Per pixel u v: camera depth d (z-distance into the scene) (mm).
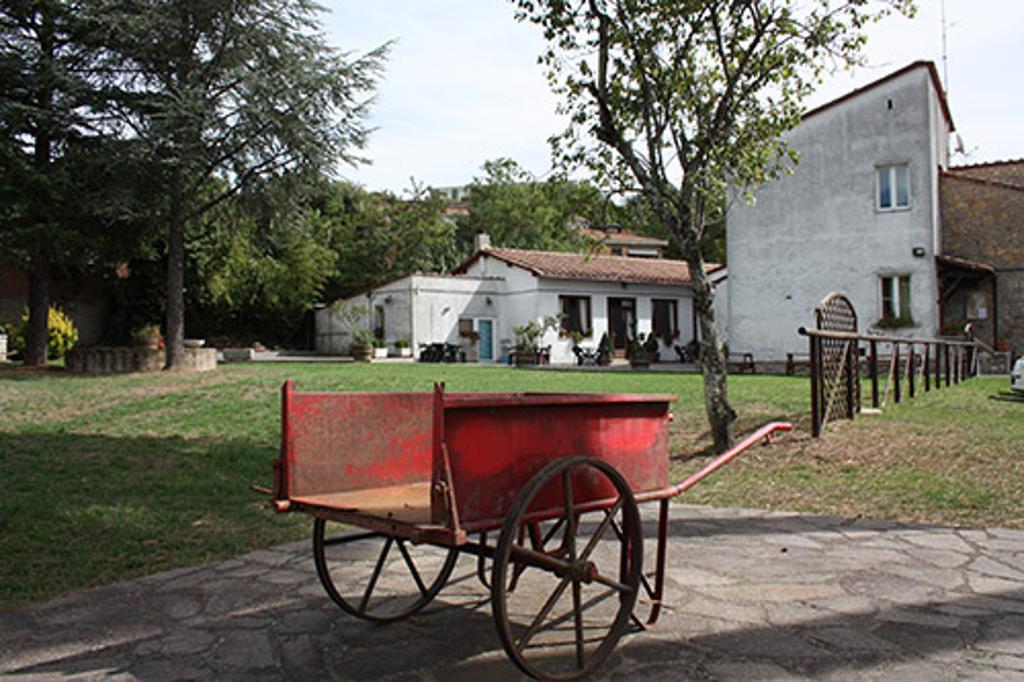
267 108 18922
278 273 35625
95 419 11672
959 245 24250
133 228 20078
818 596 4328
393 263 45094
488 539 5918
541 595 4547
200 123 18406
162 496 7219
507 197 51625
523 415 3248
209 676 3447
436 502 2906
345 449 3945
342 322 36469
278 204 20531
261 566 5262
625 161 9227
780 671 3336
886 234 23062
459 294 31828
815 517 6285
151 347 20016
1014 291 23594
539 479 3117
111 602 4520
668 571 4863
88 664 3604
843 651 3533
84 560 5359
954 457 8156
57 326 25516
